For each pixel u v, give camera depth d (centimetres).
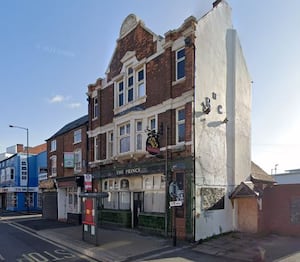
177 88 1600
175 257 1159
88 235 1502
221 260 1100
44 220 2834
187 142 1491
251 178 1895
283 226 1565
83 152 2503
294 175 3170
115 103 2086
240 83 1875
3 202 5175
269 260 1080
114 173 2020
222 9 1786
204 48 1595
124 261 1155
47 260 1197
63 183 2780
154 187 1719
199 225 1438
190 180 1454
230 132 1750
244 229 1611
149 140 1606
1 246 1502
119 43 2117
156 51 1761
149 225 1689
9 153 5922
